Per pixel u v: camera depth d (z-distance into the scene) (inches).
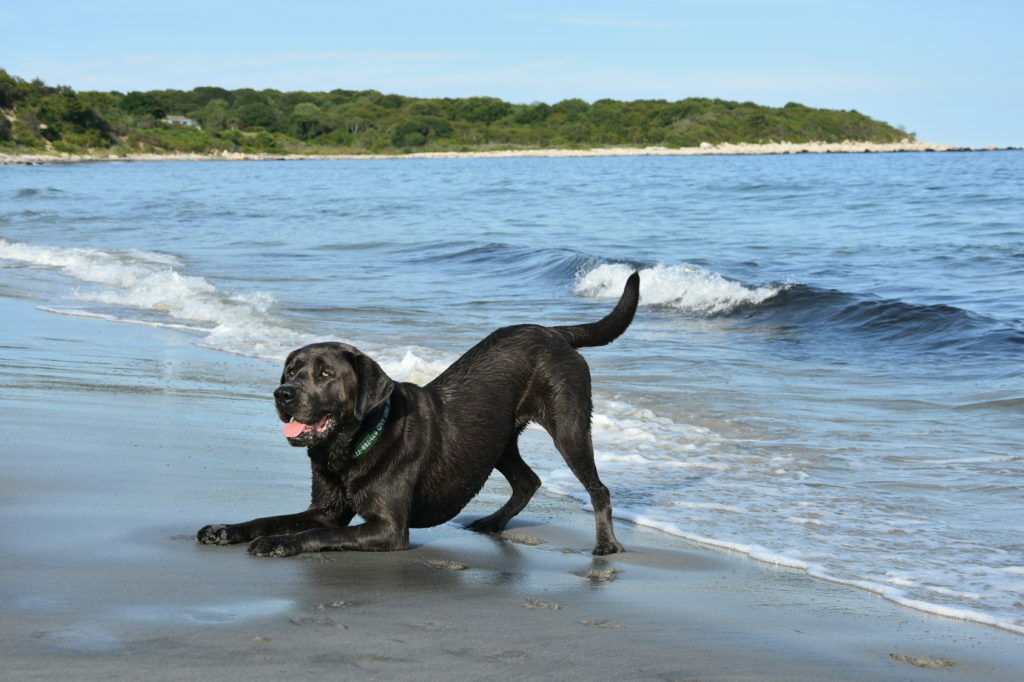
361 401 197.6
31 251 801.6
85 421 293.3
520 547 218.5
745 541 222.7
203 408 322.7
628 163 3681.1
